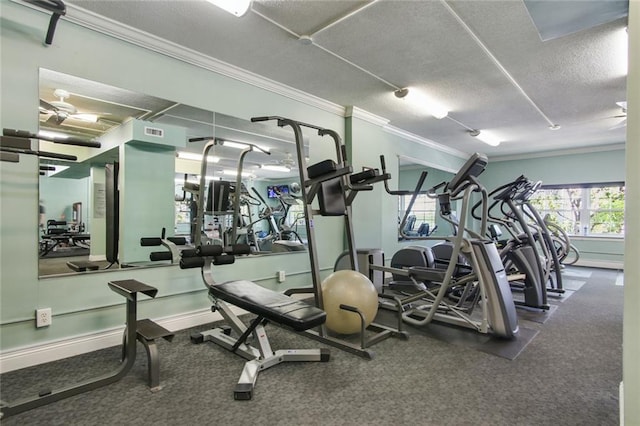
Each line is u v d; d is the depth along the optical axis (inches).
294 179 162.1
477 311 145.7
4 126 85.0
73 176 99.5
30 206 90.0
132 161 112.7
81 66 96.4
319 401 73.4
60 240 95.7
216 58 124.3
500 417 68.2
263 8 94.7
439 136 241.3
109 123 106.6
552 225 213.9
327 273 176.4
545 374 87.1
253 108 141.2
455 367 90.7
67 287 95.6
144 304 111.7
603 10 92.1
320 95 162.7
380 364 92.3
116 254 108.0
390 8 94.7
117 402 72.2
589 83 145.6
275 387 79.2
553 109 180.2
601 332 119.3
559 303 159.3
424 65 129.6
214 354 97.7
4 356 85.0
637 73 49.7
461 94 159.2
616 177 262.7
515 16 97.7
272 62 127.5
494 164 321.7
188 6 93.7
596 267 269.3
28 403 68.4
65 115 97.1
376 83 147.6
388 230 215.3
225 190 140.3
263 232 156.9
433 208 324.8
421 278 131.3
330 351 100.7
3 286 85.4
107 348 101.3
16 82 86.5
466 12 96.3
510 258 153.8
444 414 69.0
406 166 319.0
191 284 122.6
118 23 100.6
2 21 84.4
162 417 67.2
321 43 113.5
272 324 126.6
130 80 106.2
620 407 65.9
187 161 126.2
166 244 119.8
